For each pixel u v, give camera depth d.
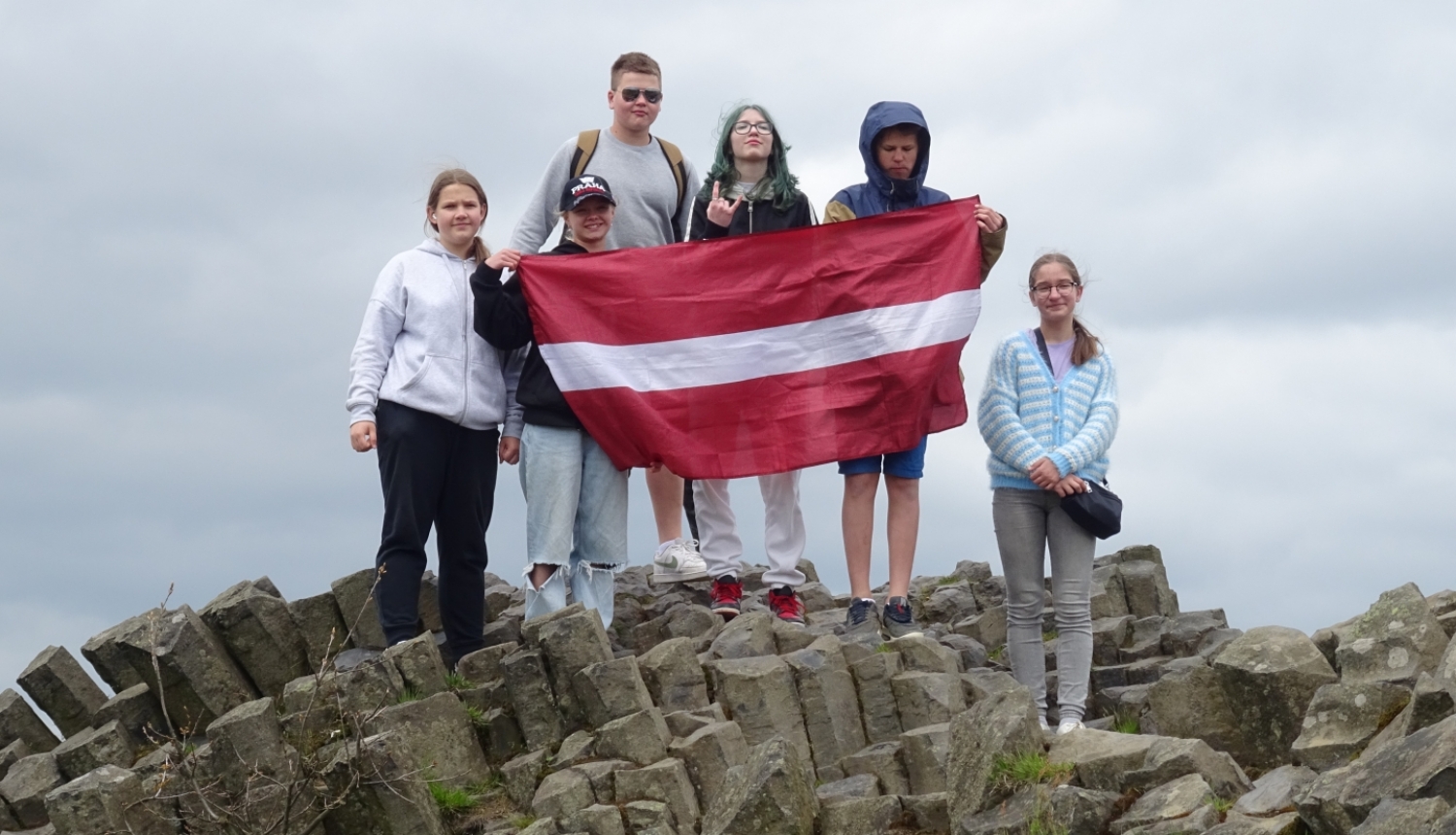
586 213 5.87
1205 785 4.34
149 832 4.98
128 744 5.66
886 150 6.00
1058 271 5.37
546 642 5.29
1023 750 4.60
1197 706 5.14
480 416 5.62
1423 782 3.88
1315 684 4.85
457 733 5.24
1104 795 4.39
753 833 4.64
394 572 5.53
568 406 5.74
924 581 7.29
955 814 4.64
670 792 4.91
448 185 5.71
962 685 5.55
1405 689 4.47
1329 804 3.98
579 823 4.85
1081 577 5.32
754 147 5.96
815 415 5.89
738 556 6.18
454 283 5.68
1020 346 5.42
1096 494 5.25
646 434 5.80
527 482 5.73
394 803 4.94
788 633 5.64
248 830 4.81
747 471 5.85
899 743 5.16
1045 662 6.22
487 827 5.04
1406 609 4.99
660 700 5.33
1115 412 5.34
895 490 5.93
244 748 5.06
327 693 5.26
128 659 5.84
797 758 4.82
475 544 5.73
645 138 6.27
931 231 6.02
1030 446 5.29
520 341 5.74
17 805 5.52
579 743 5.15
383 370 5.59
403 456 5.51
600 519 5.80
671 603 6.49
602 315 5.86
